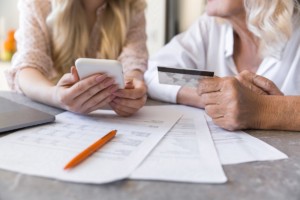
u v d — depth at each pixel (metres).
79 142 0.44
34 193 0.29
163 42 2.06
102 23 1.09
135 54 1.04
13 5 2.20
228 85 0.54
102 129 0.51
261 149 0.44
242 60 0.96
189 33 1.04
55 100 0.64
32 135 0.46
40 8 0.96
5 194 0.29
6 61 1.99
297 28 0.87
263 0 0.79
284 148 0.45
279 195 0.30
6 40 2.04
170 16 2.03
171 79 0.58
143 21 1.16
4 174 0.33
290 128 0.54
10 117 0.52
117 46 1.08
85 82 0.55
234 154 0.41
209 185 0.32
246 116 0.53
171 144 0.44
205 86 0.56
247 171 0.36
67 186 0.31
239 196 0.30
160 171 0.34
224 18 0.89
